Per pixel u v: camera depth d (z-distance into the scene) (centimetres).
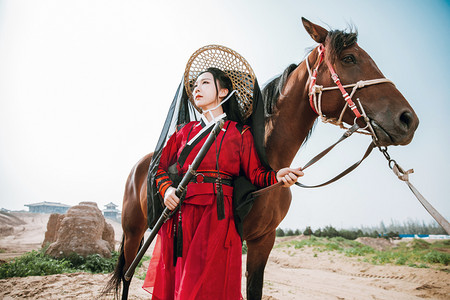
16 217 3344
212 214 151
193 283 136
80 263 792
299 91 208
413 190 138
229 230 152
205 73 181
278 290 607
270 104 225
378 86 176
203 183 156
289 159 212
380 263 1140
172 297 153
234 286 145
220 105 180
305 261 1289
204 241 145
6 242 1828
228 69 200
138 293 417
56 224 1141
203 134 169
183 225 152
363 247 1517
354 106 175
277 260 1370
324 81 190
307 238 2083
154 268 185
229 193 160
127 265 295
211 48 201
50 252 820
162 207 186
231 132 168
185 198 158
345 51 190
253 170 167
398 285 739
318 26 206
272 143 211
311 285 734
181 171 172
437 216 120
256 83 189
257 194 160
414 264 1055
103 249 859
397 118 164
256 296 220
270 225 212
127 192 312
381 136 166
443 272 812
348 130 163
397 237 1944
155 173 186
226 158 161
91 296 375
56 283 445
